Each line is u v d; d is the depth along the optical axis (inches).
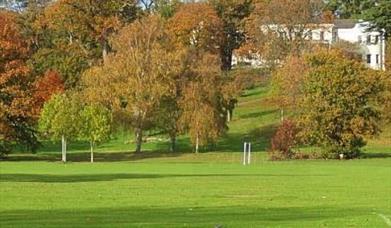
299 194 1782.7
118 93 3843.5
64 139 3587.6
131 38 3914.9
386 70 4707.2
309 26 5167.3
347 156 3799.2
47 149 4411.9
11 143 3843.5
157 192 1801.2
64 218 1258.0
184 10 5679.1
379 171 2765.7
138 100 3875.5
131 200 1604.3
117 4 5128.0
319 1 5447.8
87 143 4623.5
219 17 5994.1
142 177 2362.2
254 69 5689.0
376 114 3821.4
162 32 4015.8
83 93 3875.5
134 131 4042.8
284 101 4367.6
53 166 3107.8
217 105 3978.8
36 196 1667.1
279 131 3831.2
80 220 1226.6
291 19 5118.1
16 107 3715.6
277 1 5206.7
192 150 4188.0
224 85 4035.4
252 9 6092.5
